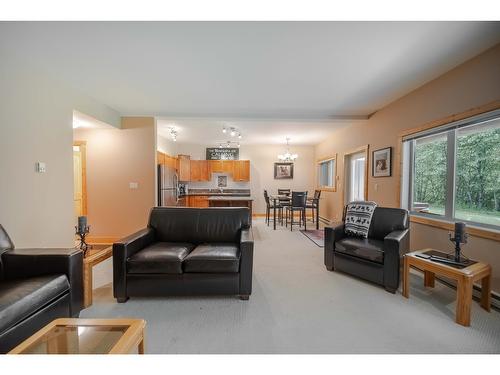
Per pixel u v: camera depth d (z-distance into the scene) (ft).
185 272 7.14
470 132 8.00
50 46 6.81
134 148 14.37
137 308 6.78
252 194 26.40
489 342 5.29
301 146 26.48
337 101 11.80
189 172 24.77
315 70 8.42
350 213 10.21
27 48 6.89
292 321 6.14
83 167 14.42
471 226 7.75
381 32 6.17
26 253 5.58
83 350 3.83
